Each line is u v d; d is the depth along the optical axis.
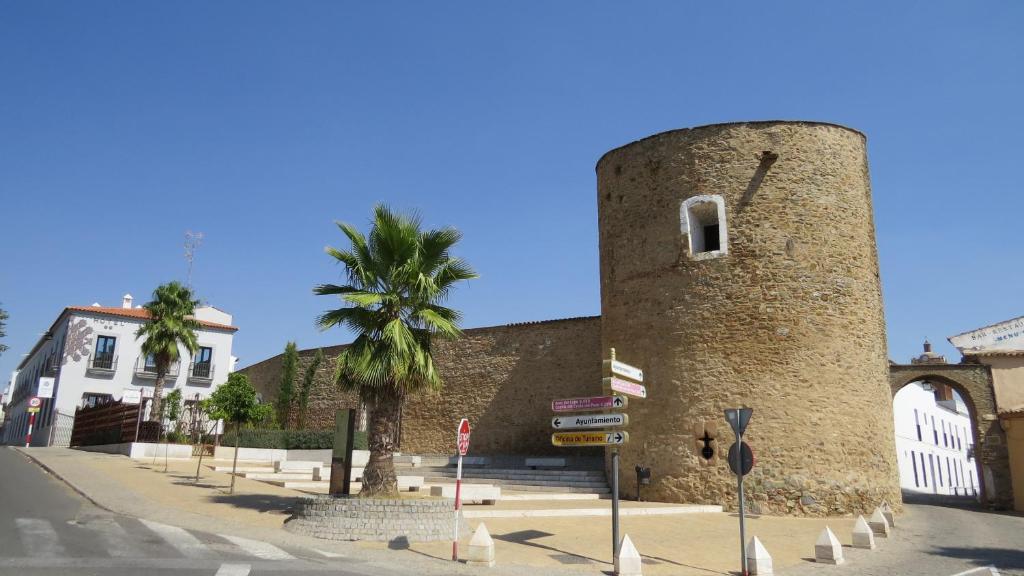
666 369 18.52
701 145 19.12
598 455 24.06
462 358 28.28
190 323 30.19
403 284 13.77
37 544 9.66
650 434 18.50
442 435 28.03
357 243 13.88
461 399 27.86
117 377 38.09
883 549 12.92
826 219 18.50
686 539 12.83
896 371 26.23
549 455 25.16
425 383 13.70
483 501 16.08
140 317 39.31
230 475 20.52
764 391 17.42
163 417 29.20
